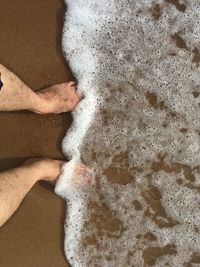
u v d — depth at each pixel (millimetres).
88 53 961
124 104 965
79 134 963
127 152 967
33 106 894
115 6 964
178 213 961
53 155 963
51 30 956
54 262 959
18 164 957
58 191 960
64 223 962
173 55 961
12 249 957
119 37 964
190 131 960
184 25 958
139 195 966
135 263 962
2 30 950
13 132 959
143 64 964
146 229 964
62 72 959
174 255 957
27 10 950
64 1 956
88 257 966
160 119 964
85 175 964
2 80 765
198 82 958
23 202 959
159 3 960
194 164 959
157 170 965
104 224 966
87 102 959
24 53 953
